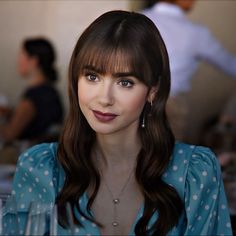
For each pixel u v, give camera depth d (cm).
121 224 157
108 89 142
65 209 146
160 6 361
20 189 164
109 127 145
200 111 517
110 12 150
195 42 361
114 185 159
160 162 156
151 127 157
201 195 156
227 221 161
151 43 146
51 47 417
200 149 163
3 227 131
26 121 402
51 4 498
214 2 512
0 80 510
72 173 157
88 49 144
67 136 158
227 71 379
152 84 149
